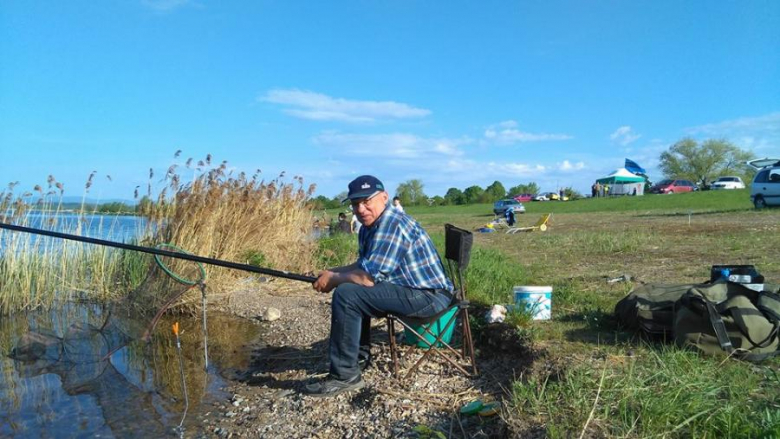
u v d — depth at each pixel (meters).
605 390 3.44
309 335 6.34
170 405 4.56
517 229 20.33
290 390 4.66
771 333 3.94
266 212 9.78
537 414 3.34
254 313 7.49
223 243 8.82
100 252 8.31
